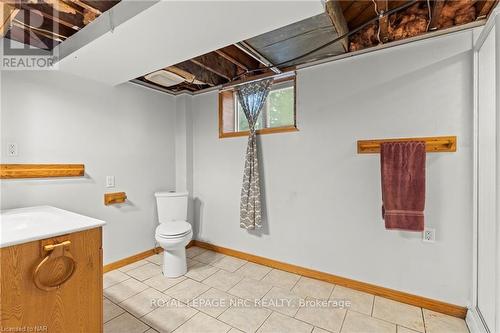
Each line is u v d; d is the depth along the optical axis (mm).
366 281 2215
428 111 1946
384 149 2014
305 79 2486
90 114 2500
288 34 1945
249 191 2730
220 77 3117
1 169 1913
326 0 1421
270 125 2777
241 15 1406
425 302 1971
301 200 2533
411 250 2025
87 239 1398
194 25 1489
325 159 2387
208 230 3293
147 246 3035
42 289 1203
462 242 1852
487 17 1683
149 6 1329
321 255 2434
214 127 3195
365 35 2162
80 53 1843
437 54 1911
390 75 2082
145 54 1857
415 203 1909
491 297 1514
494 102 1497
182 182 3350
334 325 1789
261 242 2818
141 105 2992
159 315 1899
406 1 1936
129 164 2854
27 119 2068
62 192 2281
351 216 2270
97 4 1608
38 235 1191
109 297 2139
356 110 2229
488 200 1594
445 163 1899
